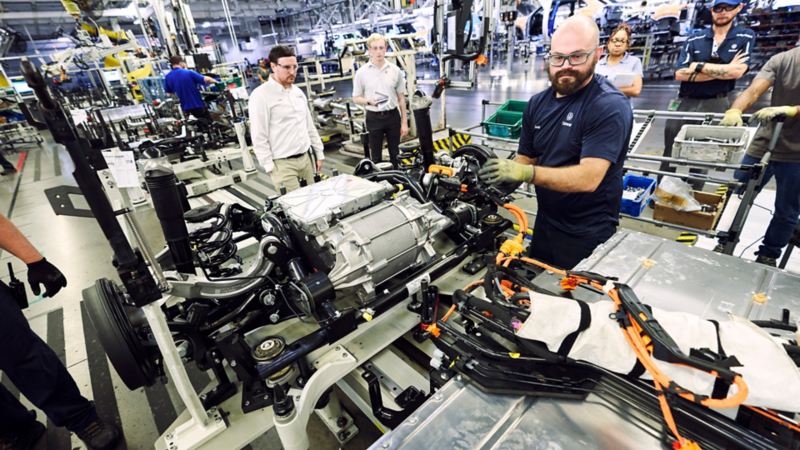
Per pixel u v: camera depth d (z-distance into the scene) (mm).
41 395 1689
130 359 1352
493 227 2146
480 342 1104
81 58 6055
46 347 1712
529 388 921
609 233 1998
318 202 1741
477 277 2113
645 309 842
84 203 1119
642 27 9156
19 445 1947
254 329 1677
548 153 1978
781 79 2529
